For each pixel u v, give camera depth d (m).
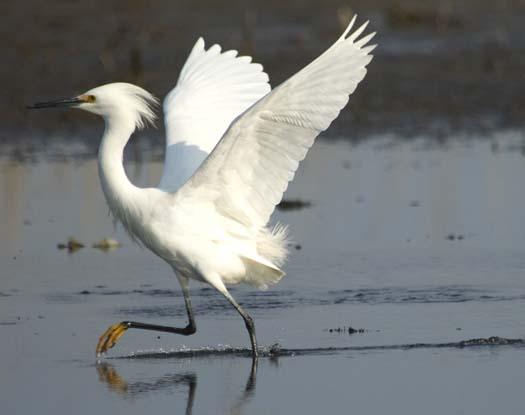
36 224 17.86
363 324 12.51
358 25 33.59
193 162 11.97
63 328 12.65
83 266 15.62
